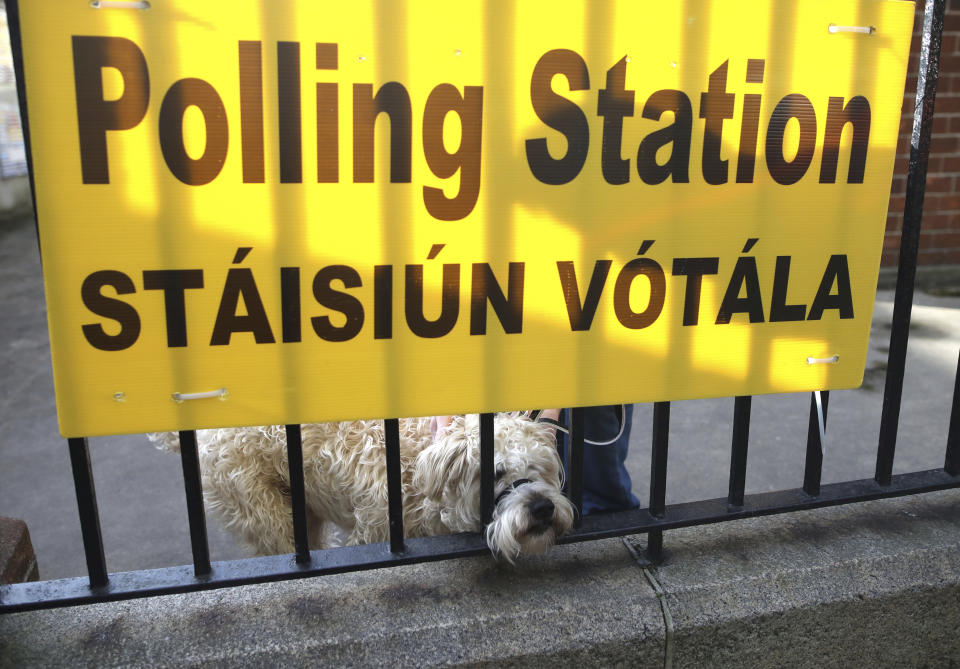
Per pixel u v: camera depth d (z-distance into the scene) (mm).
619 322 888
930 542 1033
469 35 778
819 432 999
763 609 948
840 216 917
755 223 895
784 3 844
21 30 702
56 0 702
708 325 915
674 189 864
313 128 767
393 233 809
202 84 740
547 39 795
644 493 1834
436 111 788
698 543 1025
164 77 731
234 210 773
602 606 921
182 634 864
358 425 1259
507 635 890
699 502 1014
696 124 851
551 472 1146
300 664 851
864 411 2213
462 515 1109
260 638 861
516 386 881
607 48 810
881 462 1058
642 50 819
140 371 795
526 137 812
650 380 917
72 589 855
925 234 3426
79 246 753
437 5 766
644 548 1009
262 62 745
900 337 1006
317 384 834
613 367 901
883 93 893
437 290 833
